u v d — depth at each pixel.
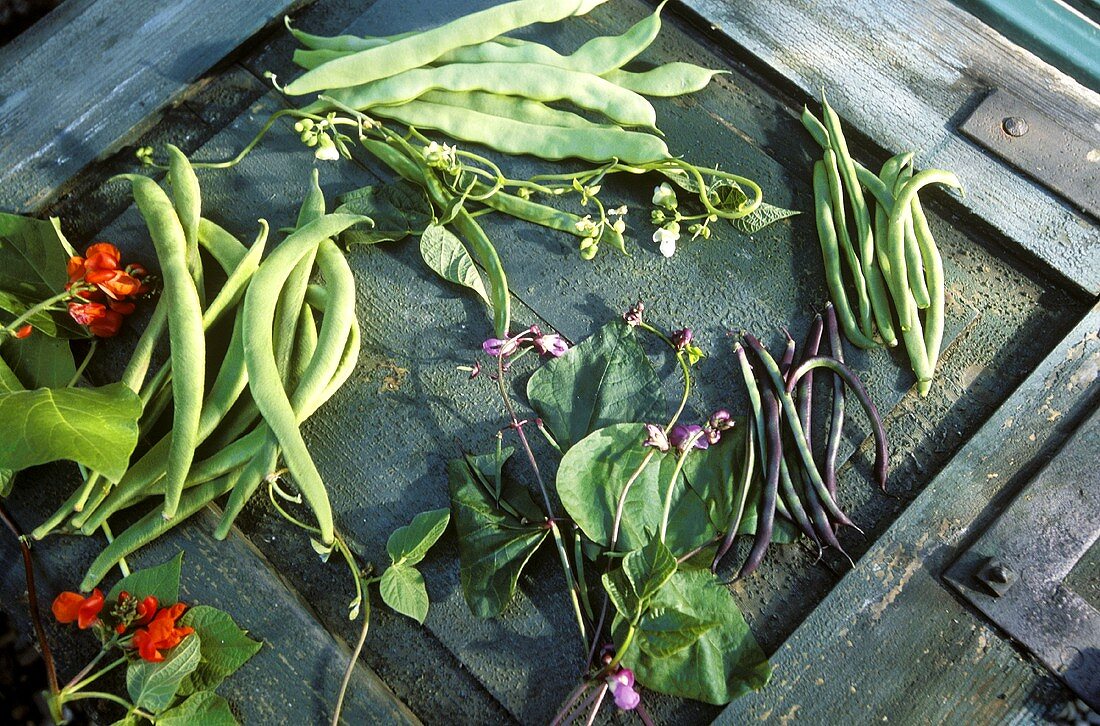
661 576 0.51
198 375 0.56
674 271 0.61
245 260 0.58
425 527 0.55
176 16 0.67
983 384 0.58
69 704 0.64
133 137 0.65
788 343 0.58
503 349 0.57
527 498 0.56
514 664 0.54
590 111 0.64
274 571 0.56
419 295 0.61
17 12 0.76
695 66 0.64
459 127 0.63
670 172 0.61
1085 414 0.57
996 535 0.55
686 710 0.53
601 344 0.59
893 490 0.57
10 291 0.60
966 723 0.52
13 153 0.64
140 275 0.61
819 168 0.62
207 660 0.54
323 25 0.68
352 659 0.53
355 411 0.59
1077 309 0.59
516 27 0.64
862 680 0.53
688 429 0.55
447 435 0.58
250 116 0.66
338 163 0.64
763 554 0.55
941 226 0.61
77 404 0.54
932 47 0.65
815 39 0.65
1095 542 0.56
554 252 0.62
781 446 0.56
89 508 0.56
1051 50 0.67
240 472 0.56
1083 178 0.61
